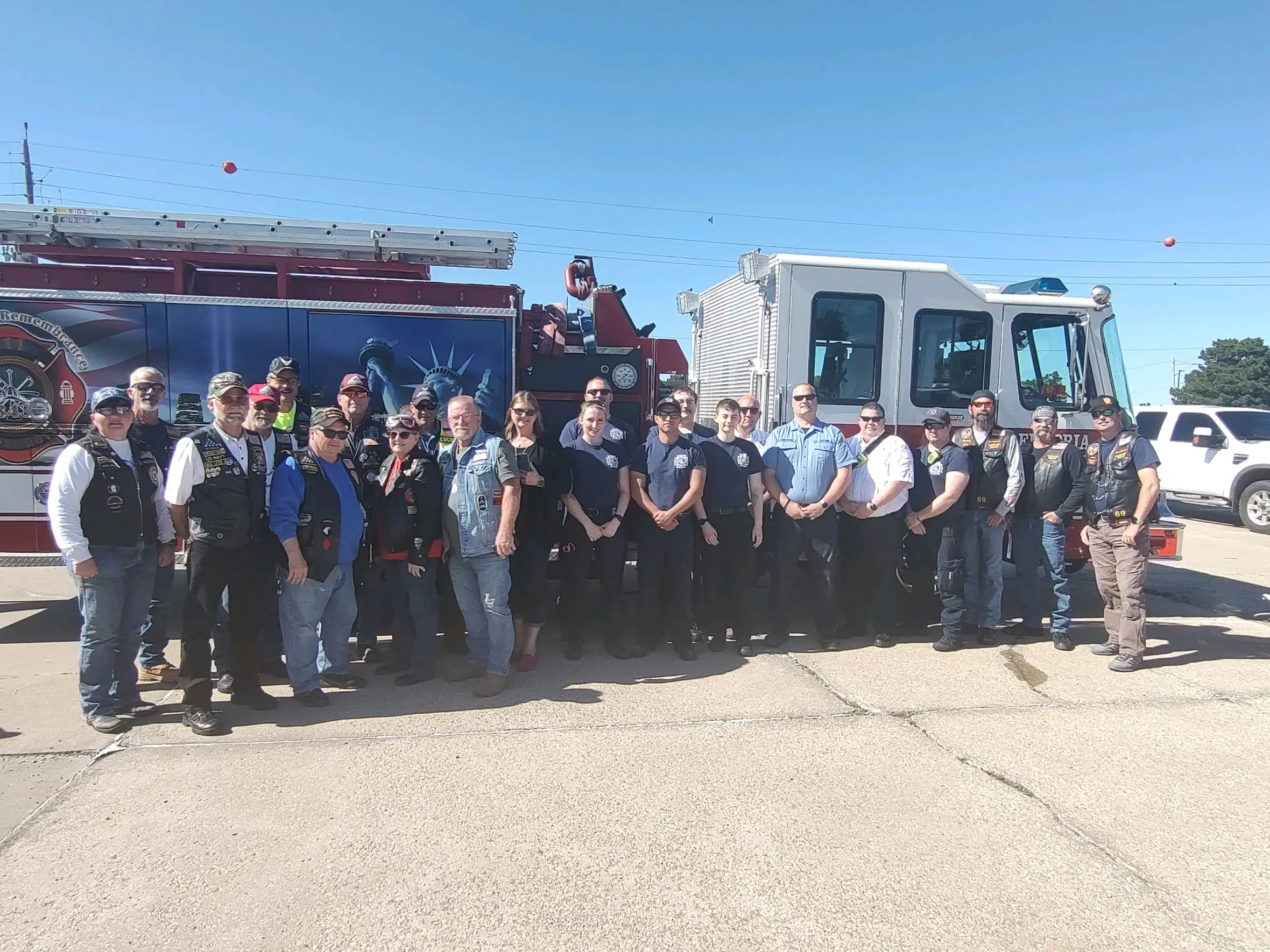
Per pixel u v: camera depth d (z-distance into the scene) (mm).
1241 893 2828
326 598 4496
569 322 6418
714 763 3822
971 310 6316
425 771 3715
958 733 4215
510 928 2588
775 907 2711
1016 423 6441
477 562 4652
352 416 5012
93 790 3508
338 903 2707
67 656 5523
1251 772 3789
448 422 4938
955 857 3027
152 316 5320
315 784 3568
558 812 3344
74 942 2494
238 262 5613
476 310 5598
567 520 5285
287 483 4324
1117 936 2582
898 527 5648
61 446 5309
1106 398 5477
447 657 5535
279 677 4996
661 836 3158
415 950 2477
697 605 6160
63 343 5262
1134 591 5270
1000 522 5676
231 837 3117
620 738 4098
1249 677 5207
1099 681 5078
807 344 6141
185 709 4180
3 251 5742
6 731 4164
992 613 5812
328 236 5676
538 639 5996
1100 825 3287
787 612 5762
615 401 6246
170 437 5355
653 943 2518
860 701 4684
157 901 2703
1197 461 12961
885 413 6215
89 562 3986
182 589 7477
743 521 5441
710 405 7660
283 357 5438
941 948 2514
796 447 5570
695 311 8109
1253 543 11109
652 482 5250
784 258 6062
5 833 3148
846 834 3189
